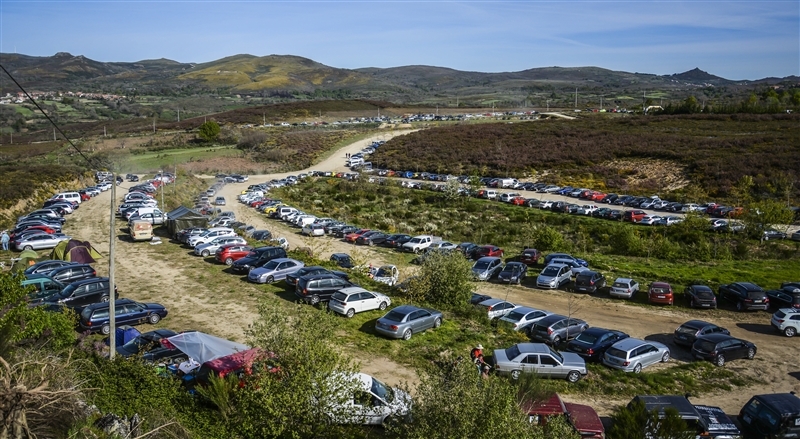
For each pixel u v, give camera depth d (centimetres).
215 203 7000
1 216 5238
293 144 12875
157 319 2486
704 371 2266
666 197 7338
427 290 2916
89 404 1364
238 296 2917
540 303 3203
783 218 5072
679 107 14250
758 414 1727
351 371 1385
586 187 8156
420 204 7231
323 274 2916
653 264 4150
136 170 9619
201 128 13100
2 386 1034
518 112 19450
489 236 5300
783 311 2780
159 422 1301
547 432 1192
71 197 6122
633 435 1402
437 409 1085
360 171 9994
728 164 8000
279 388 1283
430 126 15775
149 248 4134
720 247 4619
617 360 2216
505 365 2033
